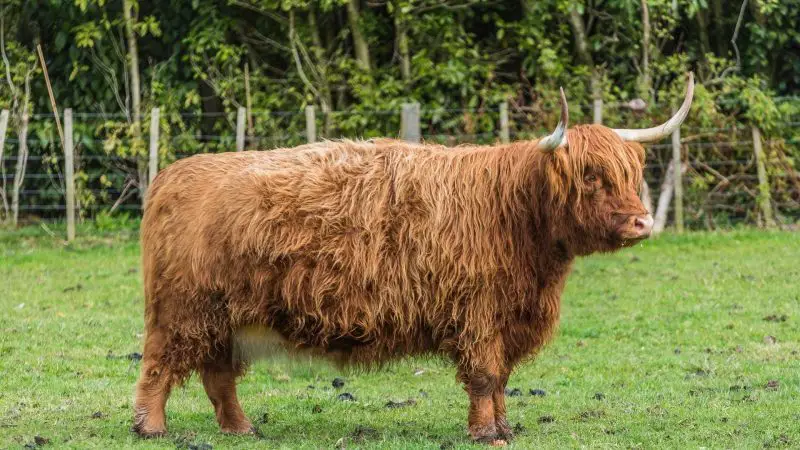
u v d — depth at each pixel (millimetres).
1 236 17031
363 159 7805
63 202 18500
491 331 7520
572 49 18750
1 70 18156
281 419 8688
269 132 17938
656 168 18000
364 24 17969
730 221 17922
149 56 18766
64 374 10125
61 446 7418
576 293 13672
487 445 7445
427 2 17625
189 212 7691
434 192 7586
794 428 7949
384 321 7535
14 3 18141
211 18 18234
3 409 8664
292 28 17812
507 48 18594
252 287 7547
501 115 16781
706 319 12289
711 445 7527
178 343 7695
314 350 7738
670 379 9961
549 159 7309
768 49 18734
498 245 7508
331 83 18484
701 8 18641
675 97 17406
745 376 9875
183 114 18359
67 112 16734
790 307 12625
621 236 7219
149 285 7805
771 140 17641
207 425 8367
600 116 16641
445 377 10430
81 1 17234
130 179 18453
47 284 14133
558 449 7406
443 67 17703
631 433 7945
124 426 8133
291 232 7512
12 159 18328
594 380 10062
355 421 8625
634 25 18219
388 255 7492
